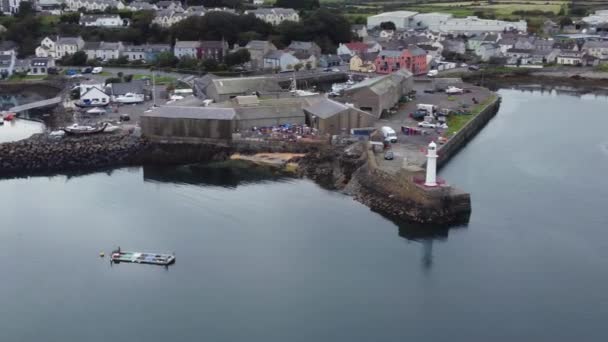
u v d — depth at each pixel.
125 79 170.12
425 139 110.00
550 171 101.25
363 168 95.19
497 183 95.12
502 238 76.88
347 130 114.56
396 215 82.94
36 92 176.38
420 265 70.75
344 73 195.50
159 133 113.94
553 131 128.50
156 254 72.56
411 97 152.75
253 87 143.88
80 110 134.88
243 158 107.69
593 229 79.12
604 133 126.75
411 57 193.62
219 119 111.81
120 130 117.38
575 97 172.00
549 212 84.25
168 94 152.25
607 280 67.38
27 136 118.88
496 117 142.62
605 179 97.38
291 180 97.69
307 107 121.19
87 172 104.00
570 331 59.09
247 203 88.38
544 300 63.94
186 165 106.12
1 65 188.75
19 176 102.44
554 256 72.44
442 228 79.69
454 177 97.62
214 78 154.88
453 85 169.12
